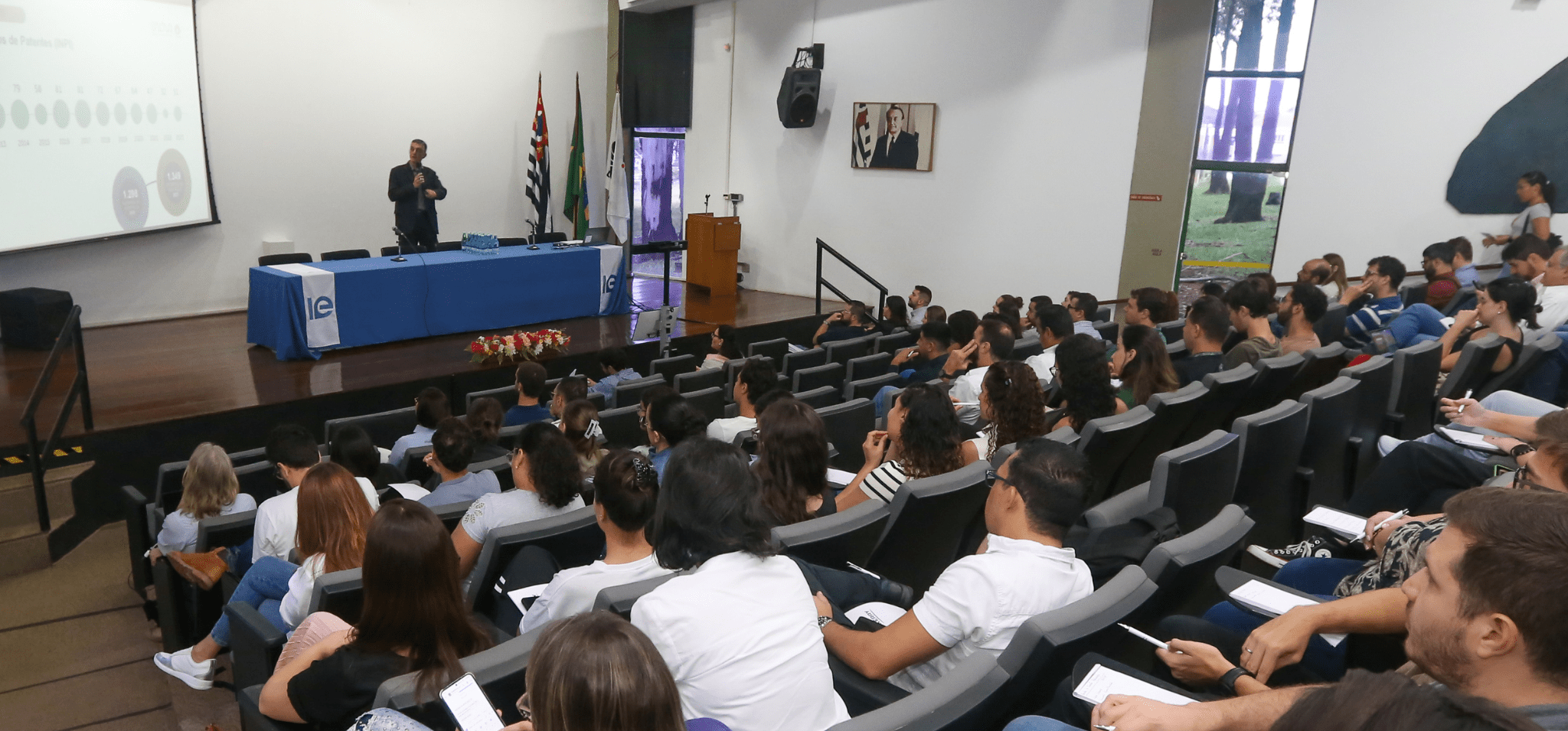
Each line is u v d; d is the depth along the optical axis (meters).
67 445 5.49
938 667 2.02
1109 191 9.79
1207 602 2.28
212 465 3.66
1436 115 8.23
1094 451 3.18
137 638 3.99
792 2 11.24
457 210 11.21
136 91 8.04
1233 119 9.22
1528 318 4.10
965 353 5.23
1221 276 9.59
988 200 10.48
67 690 3.50
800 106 10.92
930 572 2.82
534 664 1.17
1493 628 1.06
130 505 4.14
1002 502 1.97
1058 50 9.80
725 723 1.64
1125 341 4.19
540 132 11.27
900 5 10.57
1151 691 1.56
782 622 1.70
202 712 3.32
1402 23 8.23
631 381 6.39
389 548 1.93
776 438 2.74
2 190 6.80
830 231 11.52
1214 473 2.76
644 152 12.30
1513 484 2.21
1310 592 2.43
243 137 9.36
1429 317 5.09
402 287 8.33
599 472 2.19
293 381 7.09
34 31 7.04
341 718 1.96
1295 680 1.89
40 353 7.44
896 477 2.96
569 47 11.82
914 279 11.08
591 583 2.15
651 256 12.76
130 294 8.72
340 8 9.86
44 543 4.80
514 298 9.22
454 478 3.57
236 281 9.52
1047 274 10.29
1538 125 7.87
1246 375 3.77
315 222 10.02
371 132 10.31
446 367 7.71
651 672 1.15
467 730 1.48
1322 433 3.35
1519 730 0.73
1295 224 9.05
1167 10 9.16
